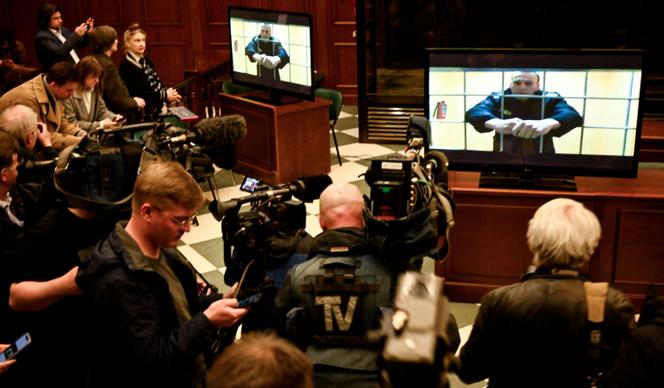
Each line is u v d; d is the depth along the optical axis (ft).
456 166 15.16
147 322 6.95
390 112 25.93
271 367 4.04
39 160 11.53
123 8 33.68
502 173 15.40
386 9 27.35
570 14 27.17
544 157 14.70
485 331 7.99
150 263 7.28
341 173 23.20
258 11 22.18
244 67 23.32
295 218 8.92
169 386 7.34
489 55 14.34
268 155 22.35
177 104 25.16
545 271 7.86
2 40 28.73
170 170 7.16
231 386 4.01
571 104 14.26
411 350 2.99
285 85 22.15
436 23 27.48
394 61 27.86
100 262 6.98
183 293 7.86
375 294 7.49
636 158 14.32
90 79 17.85
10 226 8.95
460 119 14.85
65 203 8.29
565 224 7.70
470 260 15.05
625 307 7.54
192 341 6.97
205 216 19.95
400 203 7.90
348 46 31.09
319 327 7.55
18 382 8.98
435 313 3.12
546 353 7.70
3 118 11.13
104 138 9.41
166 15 33.53
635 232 14.24
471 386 12.21
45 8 24.40
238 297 7.90
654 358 6.63
